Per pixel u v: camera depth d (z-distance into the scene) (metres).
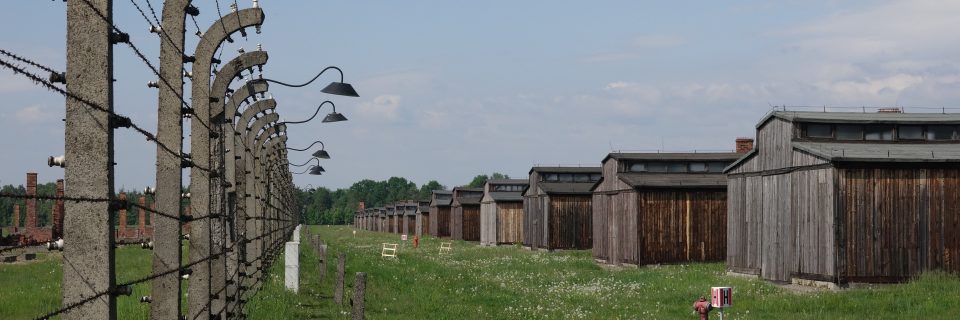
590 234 58.38
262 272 24.03
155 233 7.66
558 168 61.19
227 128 15.00
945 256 26.78
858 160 26.30
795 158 29.03
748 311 22.53
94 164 4.79
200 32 9.35
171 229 7.68
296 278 22.22
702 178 41.47
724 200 40.53
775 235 30.39
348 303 21.19
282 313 17.16
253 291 20.27
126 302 16.22
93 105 4.60
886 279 26.53
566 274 38.34
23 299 18.28
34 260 34.44
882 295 24.11
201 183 9.43
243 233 17.16
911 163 26.75
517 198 71.75
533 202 62.31
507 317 21.70
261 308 17.86
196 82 9.37
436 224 98.62
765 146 31.41
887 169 26.78
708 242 40.25
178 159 7.67
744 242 33.00
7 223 56.38
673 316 22.84
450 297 25.70
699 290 27.78
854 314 21.56
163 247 7.70
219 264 11.95
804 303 23.36
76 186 4.78
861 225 26.58
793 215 29.08
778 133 30.41
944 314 20.86
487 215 74.75
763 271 31.22
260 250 24.17
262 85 14.95
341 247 62.28
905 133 29.61
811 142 29.22
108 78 4.83
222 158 12.05
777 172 30.36
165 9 7.65
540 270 40.81
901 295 23.95
